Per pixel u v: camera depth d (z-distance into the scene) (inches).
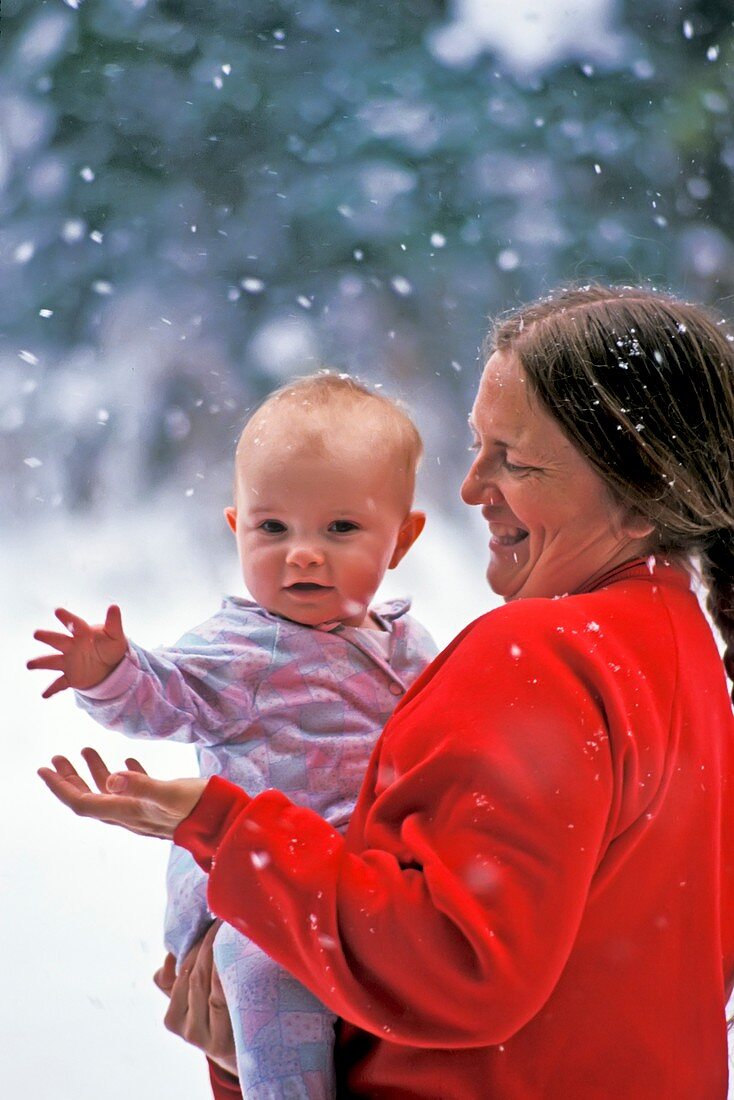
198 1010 131.6
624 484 109.5
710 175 711.1
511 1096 101.5
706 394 112.6
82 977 214.1
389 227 690.8
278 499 146.3
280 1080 116.6
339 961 97.7
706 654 110.0
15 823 270.2
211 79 714.8
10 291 673.6
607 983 102.0
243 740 140.9
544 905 94.6
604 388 109.6
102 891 244.2
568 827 95.3
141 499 577.6
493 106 713.0
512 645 101.0
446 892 94.5
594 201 704.4
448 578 406.9
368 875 98.6
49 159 703.1
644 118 715.4
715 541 116.7
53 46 707.4
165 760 297.1
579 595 108.3
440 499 483.5
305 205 697.6
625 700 100.2
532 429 111.0
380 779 105.7
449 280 682.2
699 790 105.9
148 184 705.6
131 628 406.0
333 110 716.7
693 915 106.0
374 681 146.0
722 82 719.1
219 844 103.0
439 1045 97.2
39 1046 193.5
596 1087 101.8
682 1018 105.3
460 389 642.8
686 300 121.9
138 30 711.7
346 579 146.3
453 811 97.4
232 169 709.3
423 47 724.0
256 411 156.7
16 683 344.5
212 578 467.8
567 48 719.7
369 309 674.8
